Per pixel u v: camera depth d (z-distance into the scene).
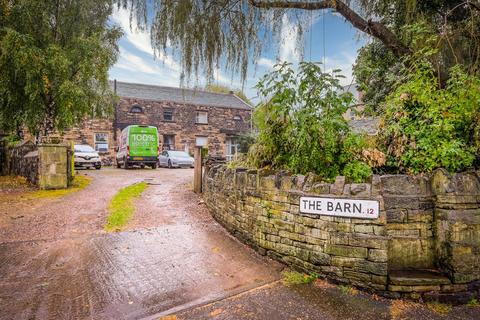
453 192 2.86
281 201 3.71
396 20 5.32
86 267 3.57
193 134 23.58
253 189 4.19
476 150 3.24
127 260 3.80
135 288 3.08
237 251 4.15
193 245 4.37
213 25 5.33
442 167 3.20
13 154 11.70
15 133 13.80
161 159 19.06
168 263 3.72
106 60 11.49
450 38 4.19
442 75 4.20
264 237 3.96
